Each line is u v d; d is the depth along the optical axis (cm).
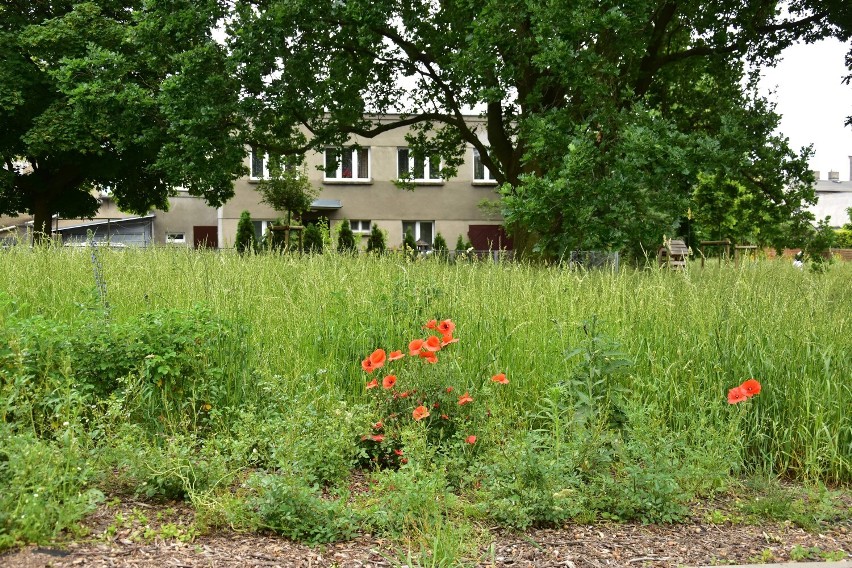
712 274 801
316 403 515
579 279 726
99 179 2698
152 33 1691
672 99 1994
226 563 313
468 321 636
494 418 490
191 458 405
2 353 450
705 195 1770
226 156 1659
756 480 470
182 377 506
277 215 3369
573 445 441
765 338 589
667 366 573
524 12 1366
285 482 366
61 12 2466
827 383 521
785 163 1667
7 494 330
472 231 3484
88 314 569
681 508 406
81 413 469
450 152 2284
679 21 1914
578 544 364
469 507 392
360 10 1584
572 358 586
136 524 352
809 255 1546
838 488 485
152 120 1845
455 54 1592
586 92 1319
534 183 1240
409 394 485
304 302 695
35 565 291
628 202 1206
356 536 358
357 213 3428
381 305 643
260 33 1617
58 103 2269
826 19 1792
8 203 2598
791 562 342
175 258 922
